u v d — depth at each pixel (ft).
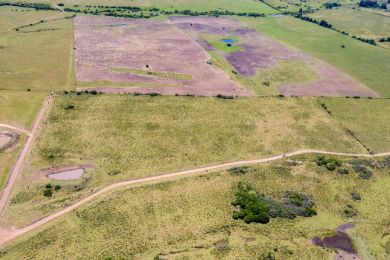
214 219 287.28
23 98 436.76
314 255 262.88
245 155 364.38
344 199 318.45
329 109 457.68
